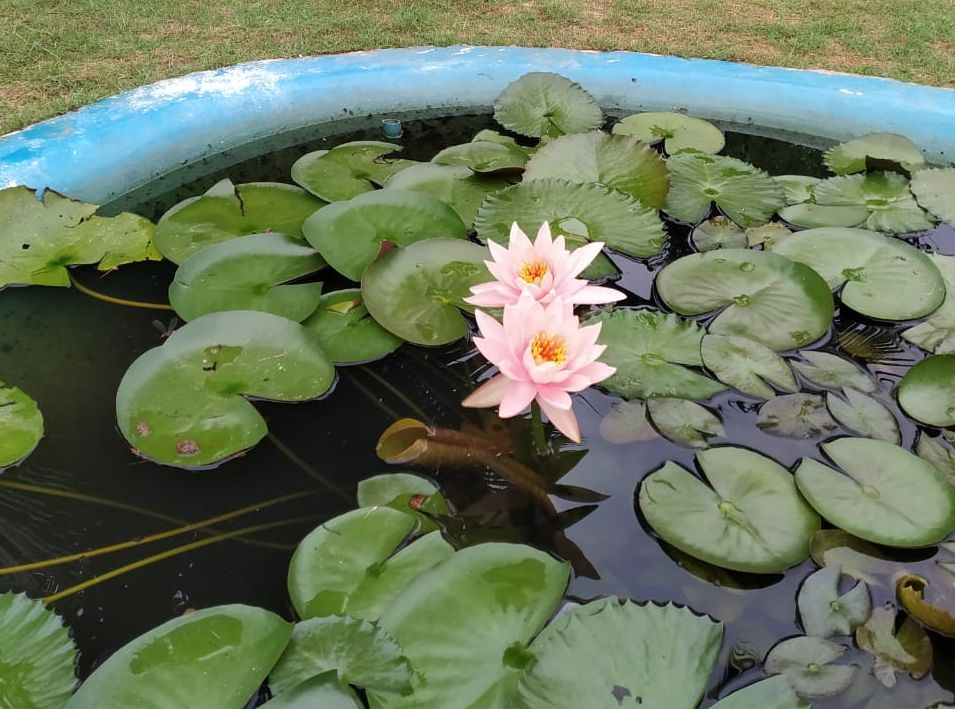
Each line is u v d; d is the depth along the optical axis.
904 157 1.14
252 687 0.58
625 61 1.35
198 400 0.79
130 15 1.47
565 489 0.74
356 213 0.99
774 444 0.76
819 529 0.69
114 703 0.57
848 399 0.79
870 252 0.95
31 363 0.87
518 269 0.71
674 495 0.71
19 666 0.61
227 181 1.10
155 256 0.99
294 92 1.27
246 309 0.88
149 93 1.21
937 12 1.54
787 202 1.08
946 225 1.03
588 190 1.03
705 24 1.51
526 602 0.63
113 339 0.89
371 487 0.73
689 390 0.81
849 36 1.46
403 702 0.58
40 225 0.99
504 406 0.63
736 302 0.89
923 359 0.82
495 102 1.29
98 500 0.74
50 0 1.51
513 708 0.57
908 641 0.62
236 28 1.45
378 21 1.50
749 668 0.62
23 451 0.77
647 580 0.68
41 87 1.24
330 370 0.83
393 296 0.89
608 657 0.59
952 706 0.58
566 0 1.61
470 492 0.74
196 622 0.62
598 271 0.95
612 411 0.80
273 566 0.70
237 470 0.77
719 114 1.30
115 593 0.68
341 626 0.61
